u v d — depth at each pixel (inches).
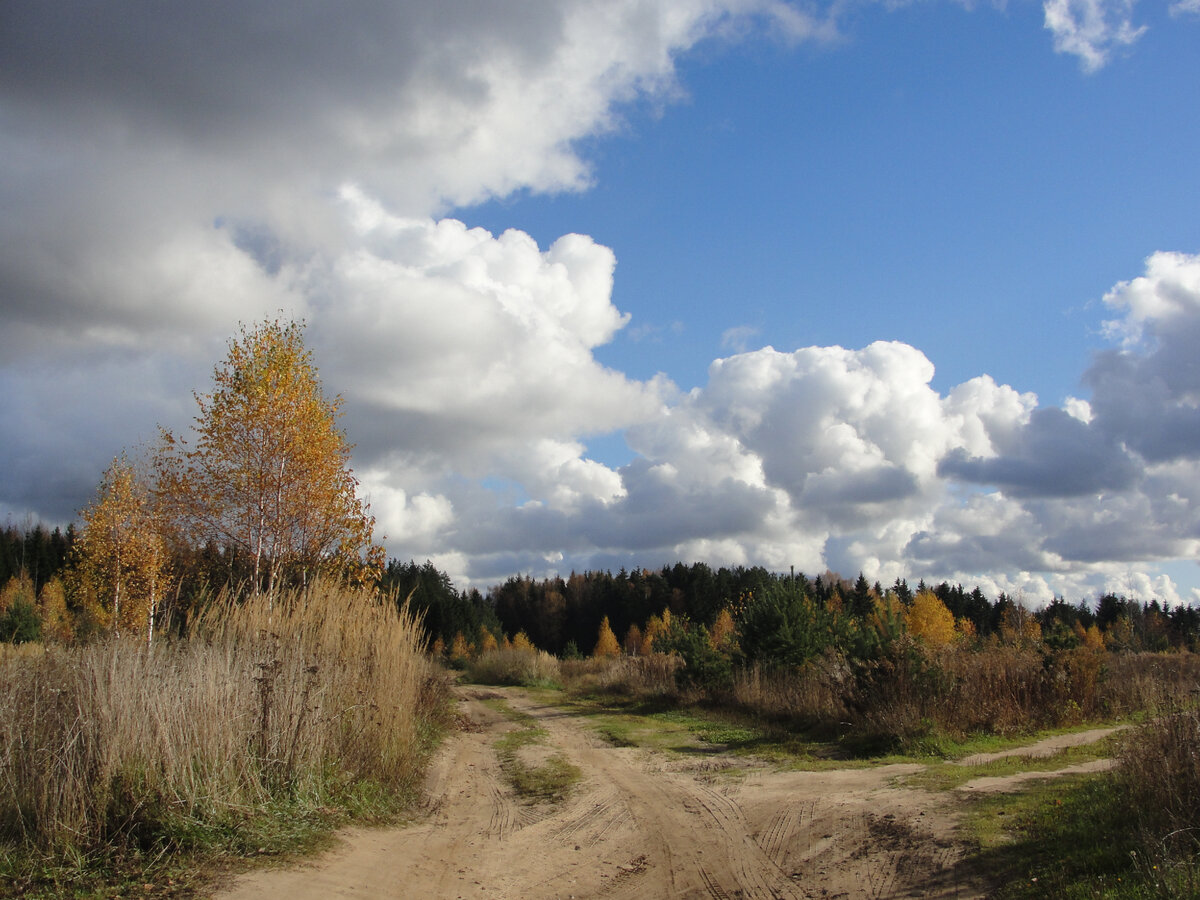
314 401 700.7
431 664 684.7
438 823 326.3
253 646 351.9
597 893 244.4
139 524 807.7
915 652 549.6
